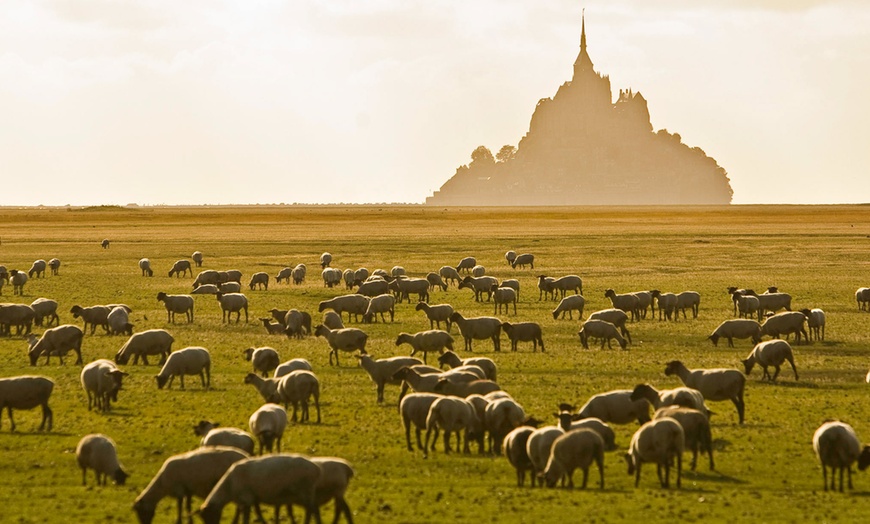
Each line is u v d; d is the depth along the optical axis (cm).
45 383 6588
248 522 4253
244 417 7012
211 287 15362
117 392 7350
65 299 15125
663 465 5619
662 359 9606
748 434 6600
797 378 8631
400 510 4850
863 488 5378
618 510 4838
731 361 9475
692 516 4731
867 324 12275
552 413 7075
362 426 6812
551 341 10912
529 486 5375
